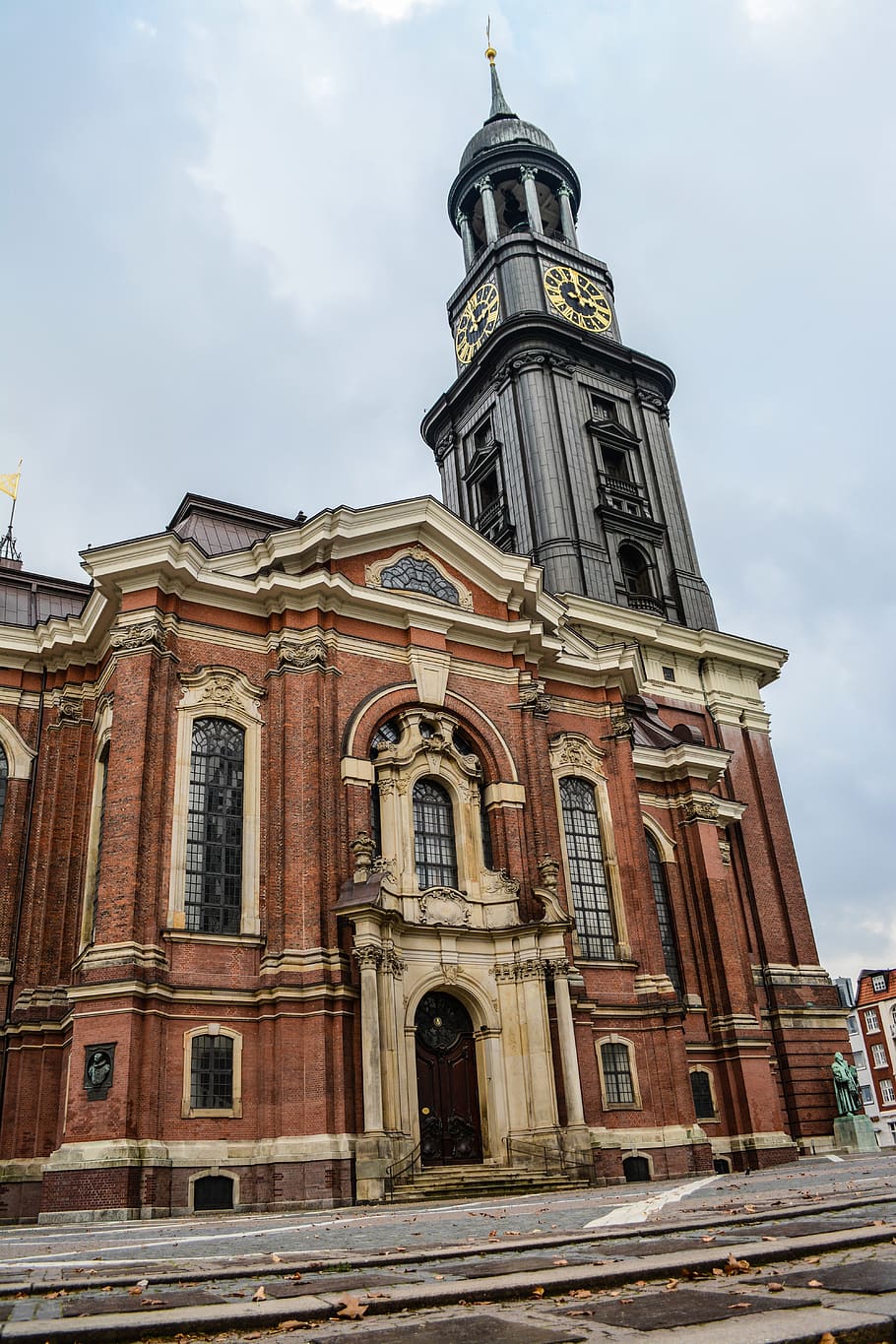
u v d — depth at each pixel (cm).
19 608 3928
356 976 2928
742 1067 4094
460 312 7300
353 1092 2783
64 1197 2455
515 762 3656
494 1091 3114
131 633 3125
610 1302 622
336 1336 554
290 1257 1065
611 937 3788
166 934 2845
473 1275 788
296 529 3475
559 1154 2969
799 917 5272
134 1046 2617
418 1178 2775
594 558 5778
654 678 5566
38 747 3466
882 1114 10194
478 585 3862
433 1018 3166
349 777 3206
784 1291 610
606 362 6656
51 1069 2941
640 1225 1127
